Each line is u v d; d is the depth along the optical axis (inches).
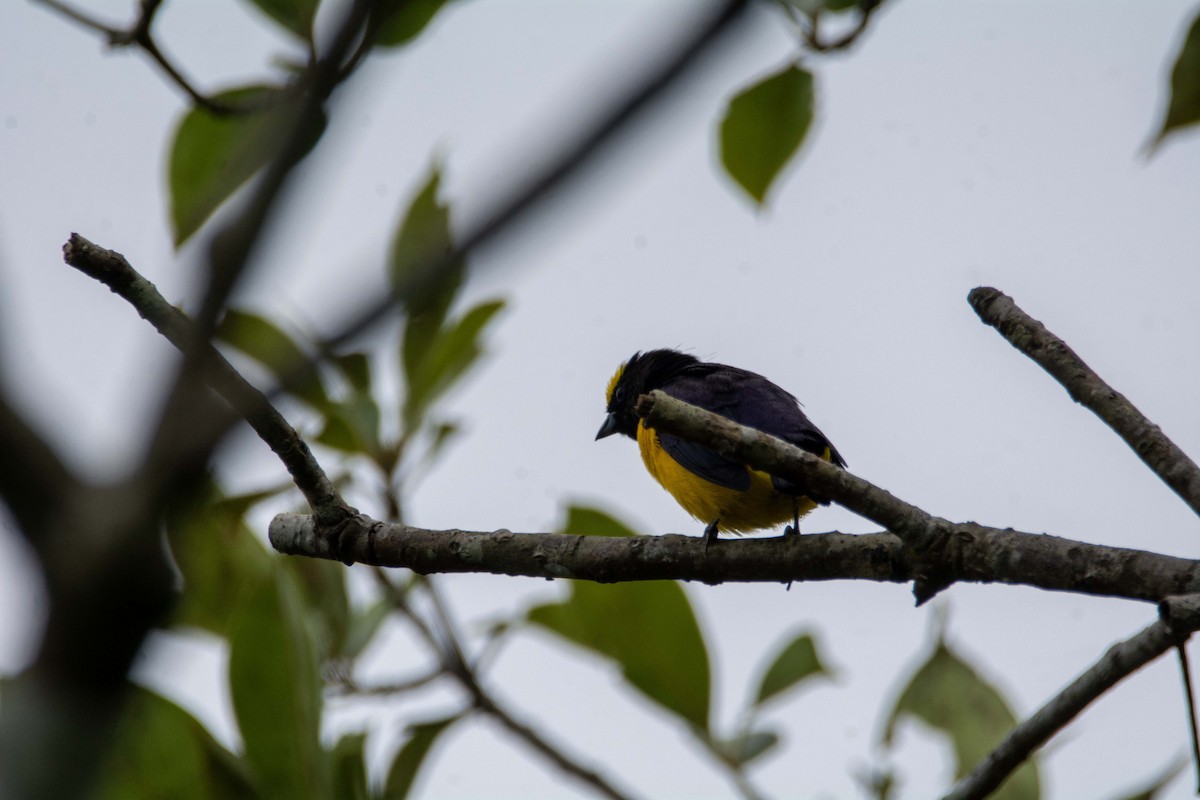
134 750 258.8
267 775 265.6
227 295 98.7
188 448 98.3
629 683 387.5
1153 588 220.4
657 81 81.4
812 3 341.7
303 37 299.0
